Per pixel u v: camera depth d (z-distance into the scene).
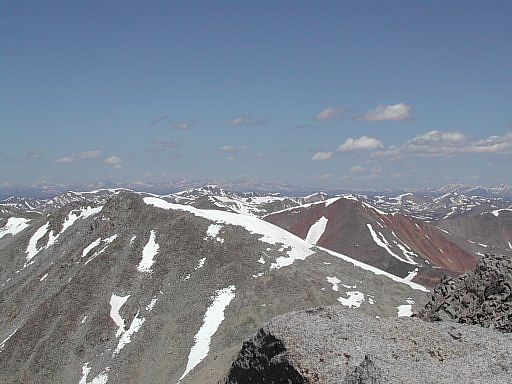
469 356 23.86
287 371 24.45
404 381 20.30
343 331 26.09
